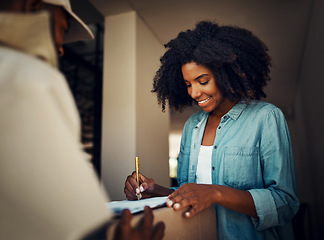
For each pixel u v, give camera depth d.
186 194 0.55
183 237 0.51
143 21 2.56
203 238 0.61
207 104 0.90
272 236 0.75
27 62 0.29
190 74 0.88
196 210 0.54
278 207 0.68
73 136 0.30
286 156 0.76
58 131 0.27
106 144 2.23
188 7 2.34
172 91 1.16
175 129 6.46
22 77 0.26
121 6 2.32
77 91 3.57
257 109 0.87
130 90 2.25
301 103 4.12
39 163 0.25
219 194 0.60
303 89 3.63
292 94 4.76
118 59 2.35
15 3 0.39
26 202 0.25
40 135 0.26
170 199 0.53
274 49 3.13
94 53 3.62
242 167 0.81
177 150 8.52
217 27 0.98
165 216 0.45
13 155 0.25
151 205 0.48
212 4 2.32
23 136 0.25
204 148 0.95
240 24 2.62
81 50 3.68
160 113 2.83
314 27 2.33
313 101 2.87
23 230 0.25
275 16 2.49
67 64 3.32
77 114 0.33
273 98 5.00
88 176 0.28
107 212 0.29
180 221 0.51
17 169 0.25
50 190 0.25
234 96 0.91
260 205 0.66
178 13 2.44
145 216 0.36
